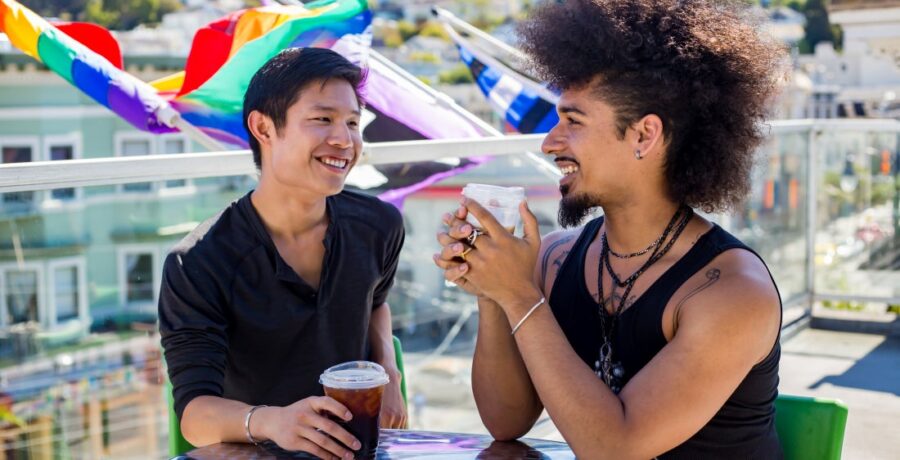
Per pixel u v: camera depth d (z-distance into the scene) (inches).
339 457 61.3
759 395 64.0
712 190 65.2
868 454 133.6
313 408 61.4
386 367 87.1
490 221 61.6
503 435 70.5
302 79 74.0
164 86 112.8
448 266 63.5
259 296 77.3
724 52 64.4
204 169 89.4
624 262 67.4
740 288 61.4
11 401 458.3
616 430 58.9
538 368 61.2
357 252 82.0
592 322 68.7
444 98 135.2
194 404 69.4
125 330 556.7
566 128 65.7
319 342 80.7
